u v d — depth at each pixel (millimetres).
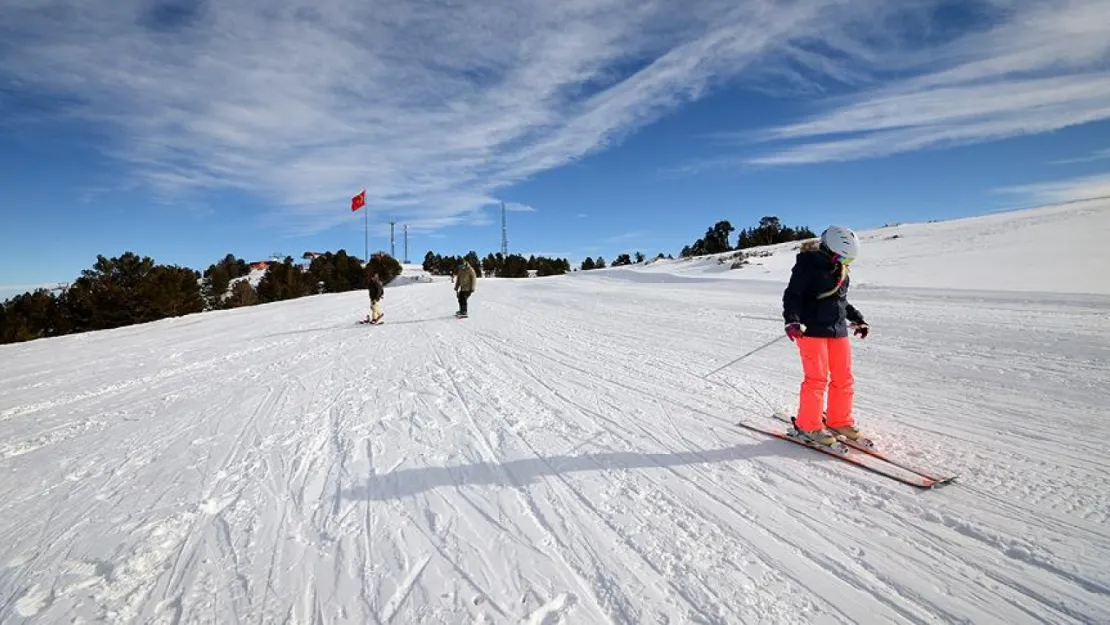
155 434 5629
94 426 6129
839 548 2877
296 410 6219
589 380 7023
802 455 4129
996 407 5086
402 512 3521
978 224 37406
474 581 2746
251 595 2707
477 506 3561
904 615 2371
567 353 9172
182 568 2982
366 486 3953
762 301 17047
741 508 3352
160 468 4582
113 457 4973
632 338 10547
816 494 3484
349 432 5266
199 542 3248
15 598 2768
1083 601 2391
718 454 4227
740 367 7359
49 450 5316
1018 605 2395
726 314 13859
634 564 2828
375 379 7754
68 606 2682
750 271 33594
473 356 9344
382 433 5176
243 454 4805
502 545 3072
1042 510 3152
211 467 4523
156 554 3127
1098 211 33906
